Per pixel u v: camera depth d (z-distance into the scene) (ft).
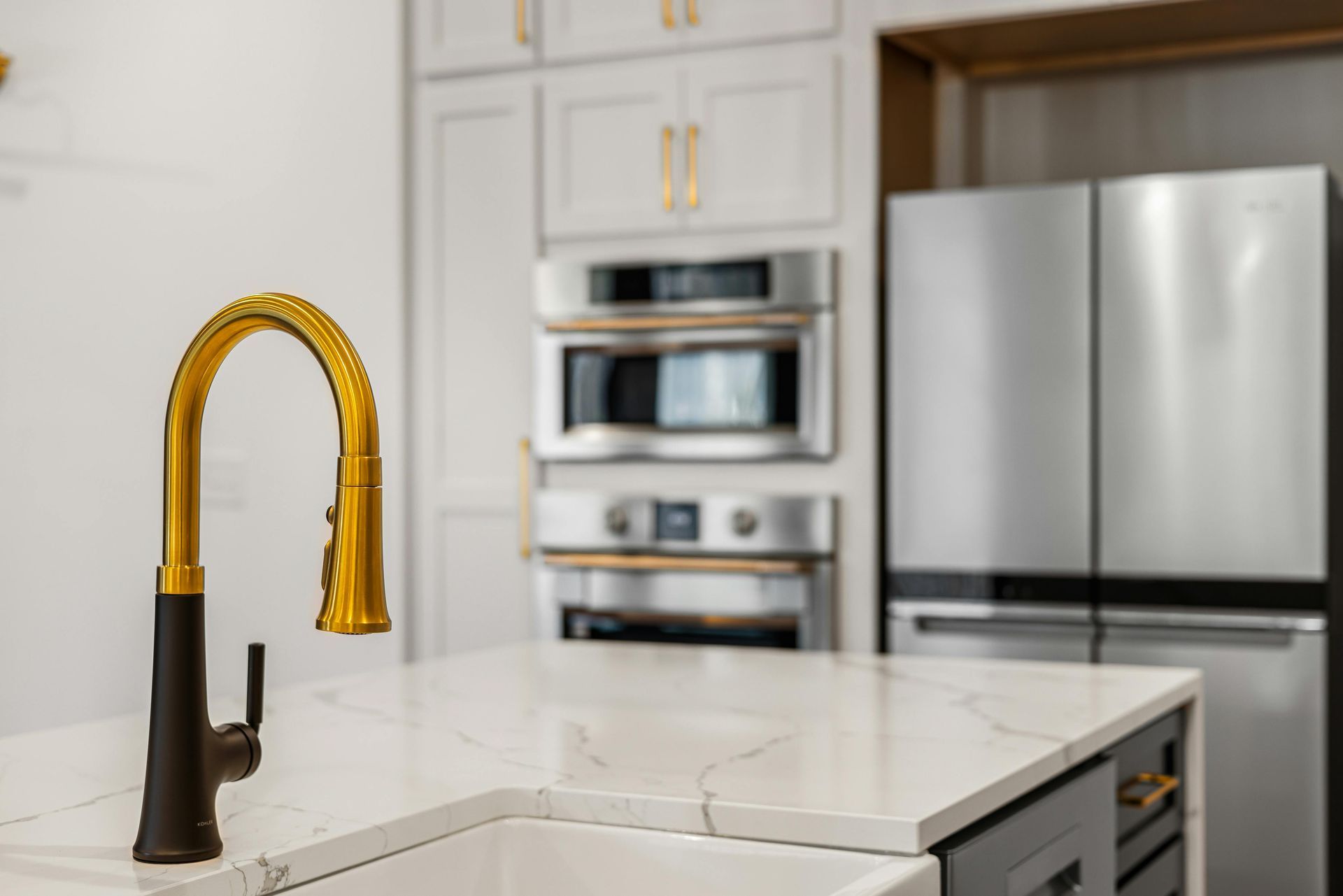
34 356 11.92
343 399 3.00
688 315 10.52
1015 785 4.02
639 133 10.69
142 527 11.55
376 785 3.89
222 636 11.42
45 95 11.96
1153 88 11.12
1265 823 8.98
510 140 11.03
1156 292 9.21
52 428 11.83
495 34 11.03
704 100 10.50
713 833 3.65
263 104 11.50
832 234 10.24
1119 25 10.29
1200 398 9.12
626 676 5.90
